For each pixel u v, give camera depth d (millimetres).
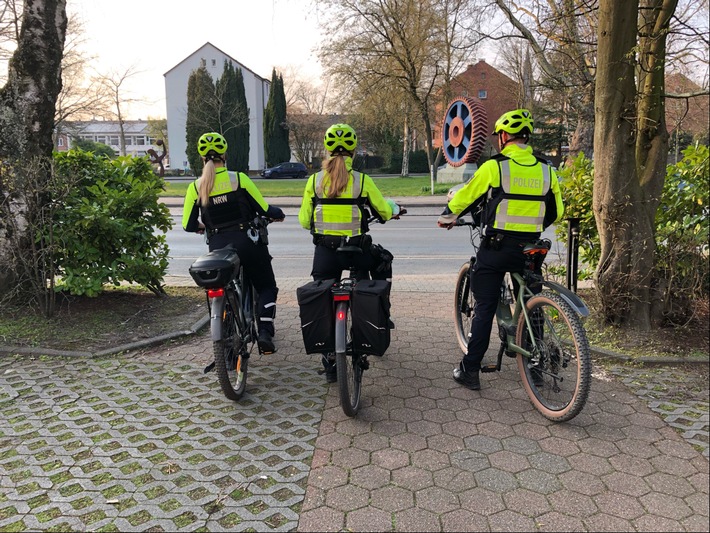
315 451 3066
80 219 5363
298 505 2590
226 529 2424
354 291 3357
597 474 2791
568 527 2404
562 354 3314
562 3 6719
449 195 3834
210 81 48469
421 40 24406
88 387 3965
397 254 10750
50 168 5414
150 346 4812
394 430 3295
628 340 4457
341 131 3695
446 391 3863
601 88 4426
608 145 4441
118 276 5586
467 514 2506
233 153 50062
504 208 3506
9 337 4852
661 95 4484
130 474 2857
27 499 2652
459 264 9594
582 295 5844
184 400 3748
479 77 35625
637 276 4477
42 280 5309
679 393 3646
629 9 4176
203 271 3365
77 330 5090
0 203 5242
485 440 3156
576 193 5855
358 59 26453
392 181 39031
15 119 5277
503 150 3584
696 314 4492
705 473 2777
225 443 3166
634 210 4449
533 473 2814
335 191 3639
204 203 3947
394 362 4457
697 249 4527
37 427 3369
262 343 3947
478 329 3758
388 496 2646
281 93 57031
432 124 33312
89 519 2500
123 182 6172
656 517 2455
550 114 25234
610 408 3486
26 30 5332
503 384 3969
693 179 4957
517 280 3719
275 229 15336
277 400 3754
